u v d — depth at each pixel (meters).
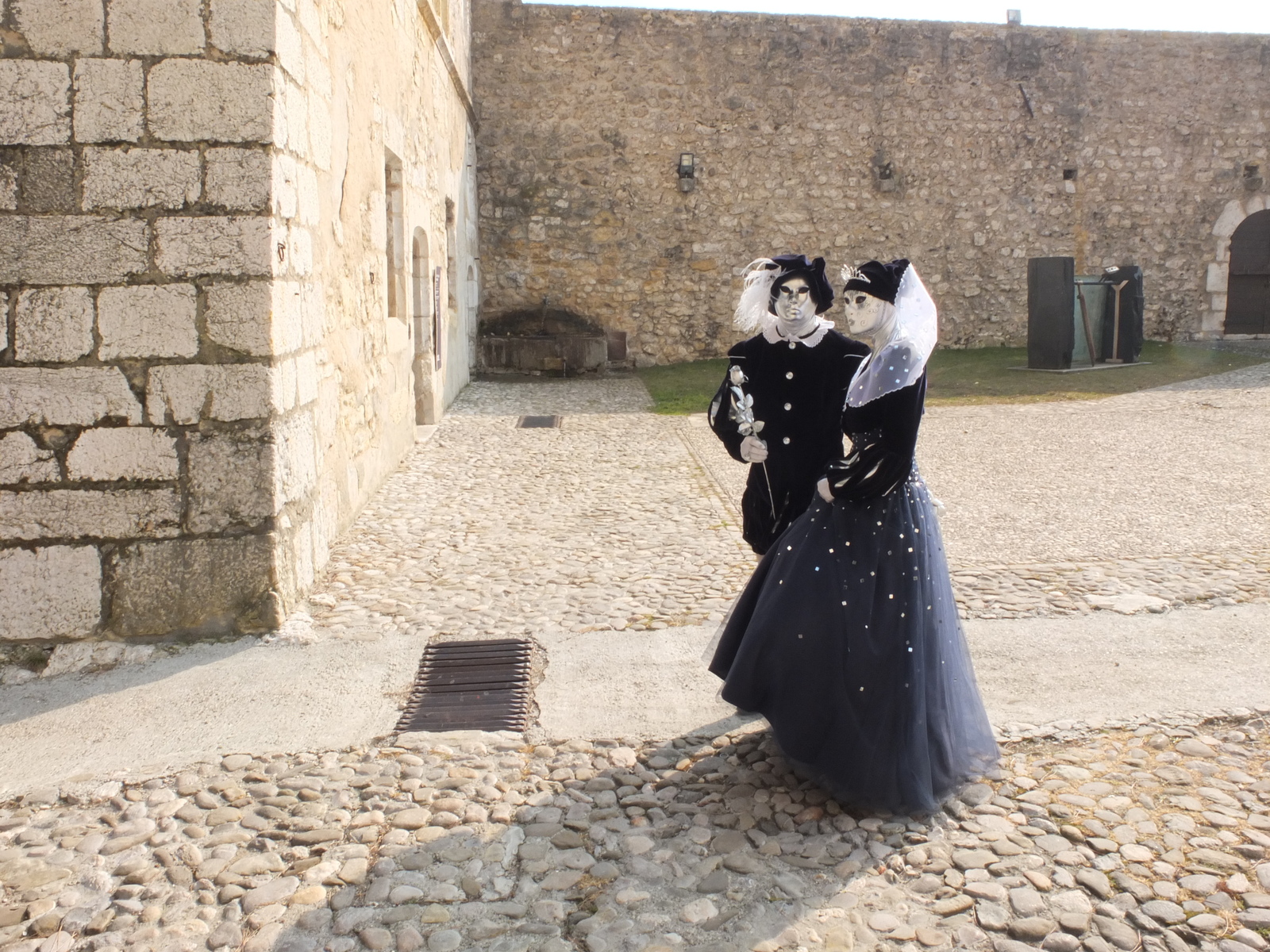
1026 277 14.26
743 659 2.60
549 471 6.88
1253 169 14.31
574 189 13.46
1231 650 3.48
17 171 3.51
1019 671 3.34
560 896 2.19
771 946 2.00
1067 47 13.81
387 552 4.91
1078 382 10.62
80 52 3.50
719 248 13.77
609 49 13.25
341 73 5.05
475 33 13.03
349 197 5.31
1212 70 14.05
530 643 3.70
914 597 2.52
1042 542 4.89
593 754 2.85
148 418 3.64
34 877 2.29
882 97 13.70
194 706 3.22
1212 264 14.45
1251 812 2.44
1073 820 2.42
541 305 13.61
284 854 2.37
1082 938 1.99
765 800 2.57
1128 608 3.91
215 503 3.72
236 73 3.58
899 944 2.00
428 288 8.54
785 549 2.67
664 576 4.50
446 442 8.02
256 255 3.65
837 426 2.96
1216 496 5.72
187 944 2.05
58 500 3.62
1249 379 10.38
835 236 13.91
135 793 2.67
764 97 13.55
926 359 2.50
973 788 2.59
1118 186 14.18
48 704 3.27
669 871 2.27
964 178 13.98
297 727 3.08
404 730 3.06
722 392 3.02
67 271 3.55
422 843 2.39
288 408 3.94
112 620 3.70
